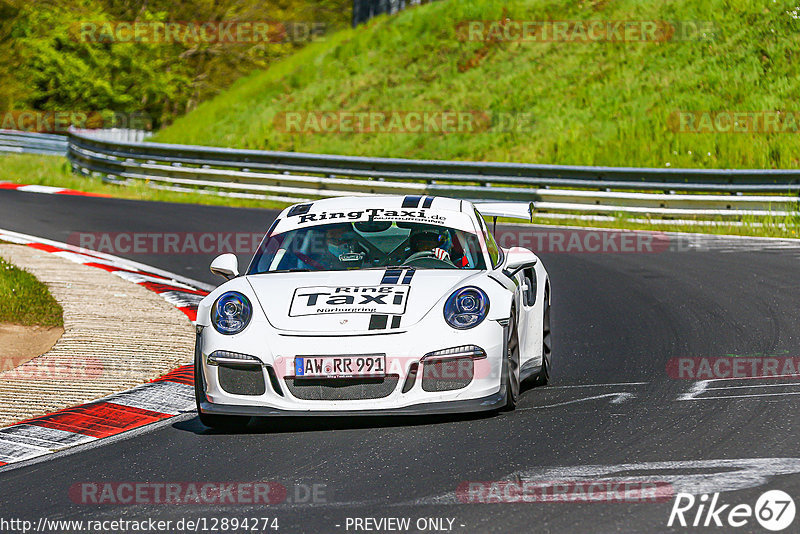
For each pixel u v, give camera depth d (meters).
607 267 46.62
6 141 110.94
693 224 60.19
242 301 21.27
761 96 85.12
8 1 156.25
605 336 31.56
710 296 37.56
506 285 22.09
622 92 91.44
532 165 67.00
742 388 23.19
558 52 101.31
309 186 74.38
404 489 16.23
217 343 20.66
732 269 44.16
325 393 20.08
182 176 80.00
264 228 59.75
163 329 33.62
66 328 33.59
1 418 23.12
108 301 38.62
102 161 86.12
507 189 67.00
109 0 160.12
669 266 46.03
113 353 29.94
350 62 113.69
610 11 104.69
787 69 87.50
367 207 25.47
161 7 161.25
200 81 164.38
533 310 24.45
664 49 95.62
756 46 91.56
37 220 63.44
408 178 71.94
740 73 88.94
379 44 115.69
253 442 20.05
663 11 101.56
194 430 21.58
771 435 18.67
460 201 26.30
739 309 34.66
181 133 111.75
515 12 110.50
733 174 60.41
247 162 77.94
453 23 112.25
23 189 82.94
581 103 91.94
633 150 82.50
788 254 48.34
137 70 158.38
